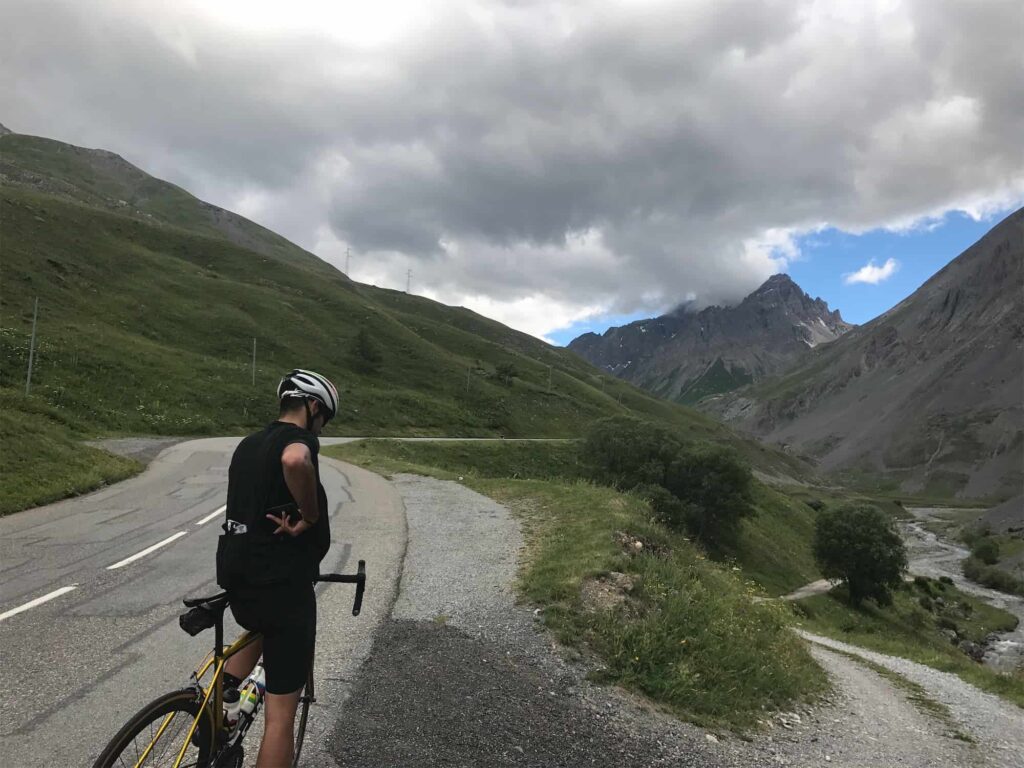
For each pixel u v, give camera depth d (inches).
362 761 170.9
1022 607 2839.6
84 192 7332.7
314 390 135.2
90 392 1759.4
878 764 251.6
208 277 4015.8
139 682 214.2
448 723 198.7
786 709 301.6
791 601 1841.8
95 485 736.3
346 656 245.3
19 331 1911.9
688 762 204.7
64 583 340.8
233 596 122.0
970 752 311.9
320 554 130.0
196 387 2103.8
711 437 7298.2
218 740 124.0
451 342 5472.4
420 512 605.9
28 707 192.7
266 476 123.0
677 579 364.5
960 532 5182.1
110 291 3080.7
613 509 555.5
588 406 4621.1
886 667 665.6
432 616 300.8
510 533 502.0
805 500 5004.9
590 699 233.9
